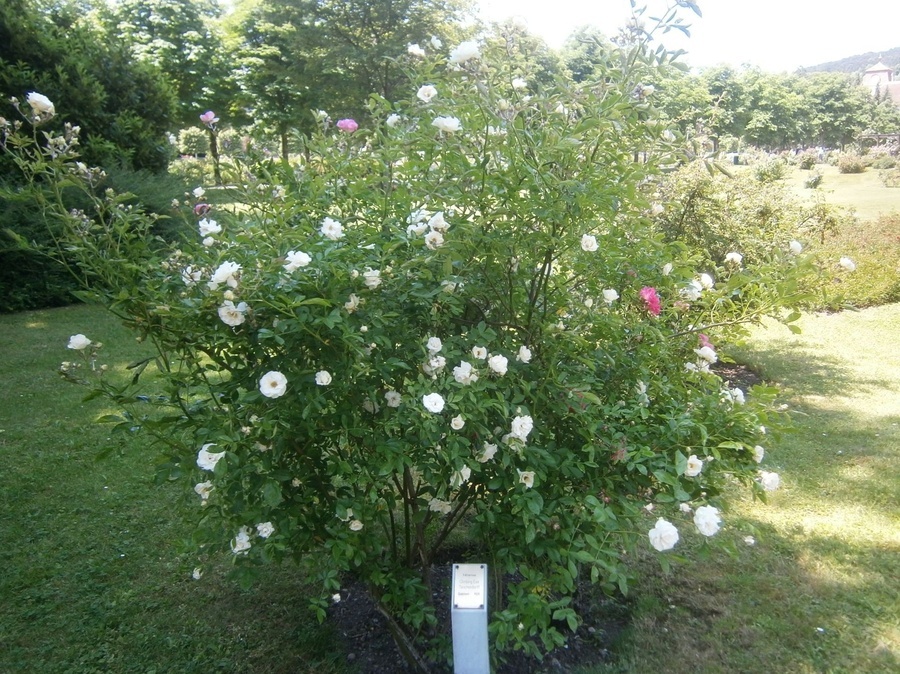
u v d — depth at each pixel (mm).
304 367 2061
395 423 2072
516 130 2158
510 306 2418
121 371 6309
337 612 2910
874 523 3613
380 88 16312
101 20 21250
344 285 2010
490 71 2277
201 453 1980
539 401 2330
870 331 8055
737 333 2953
